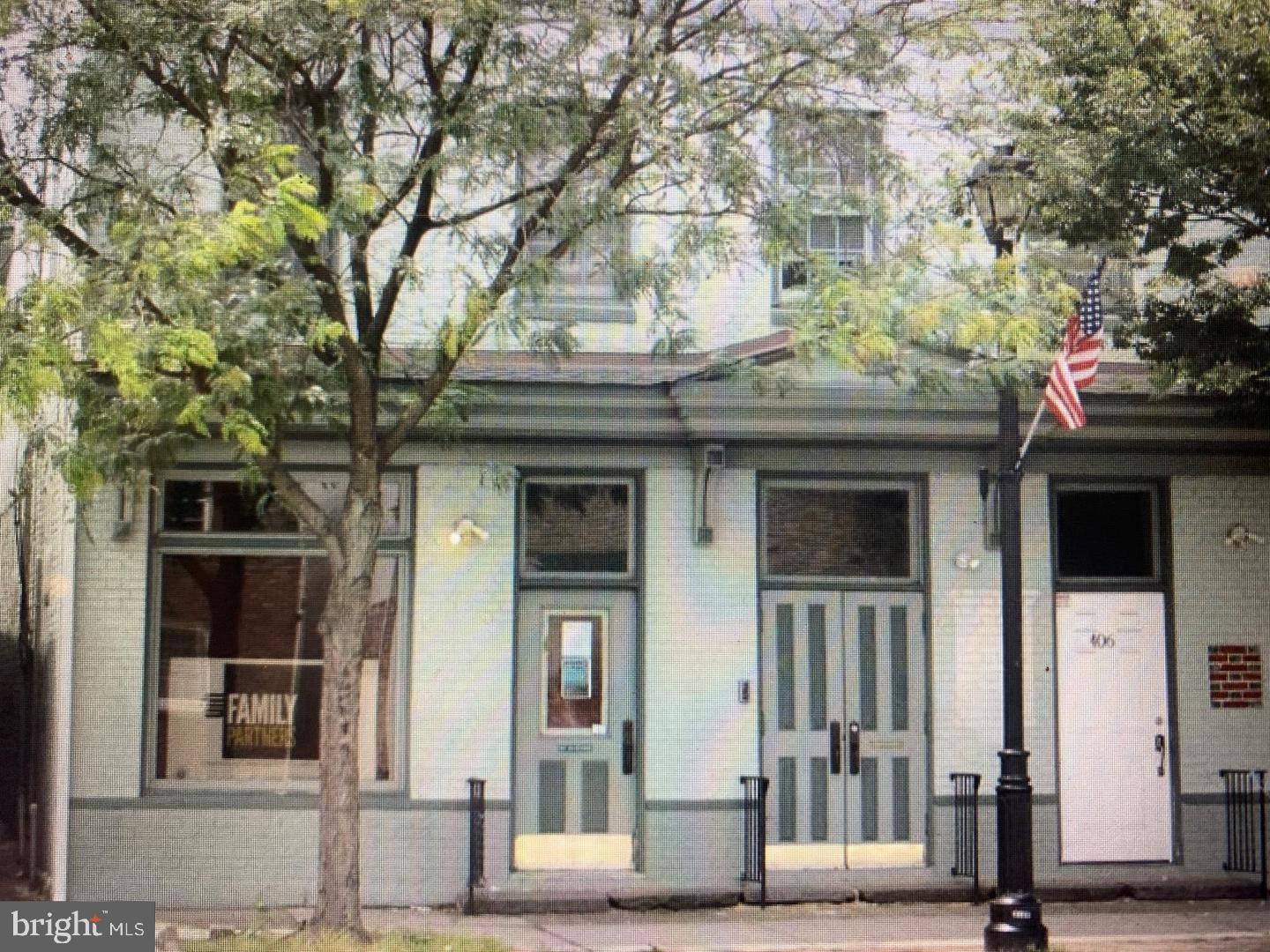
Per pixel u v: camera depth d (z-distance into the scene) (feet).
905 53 46.52
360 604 36.47
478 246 38.78
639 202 47.14
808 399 45.73
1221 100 42.16
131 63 38.27
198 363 33.30
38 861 50.11
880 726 48.01
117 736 44.52
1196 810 48.78
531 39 39.91
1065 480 49.44
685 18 42.16
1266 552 49.88
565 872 46.37
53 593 48.19
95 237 41.81
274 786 45.32
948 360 43.73
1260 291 44.37
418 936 37.47
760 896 45.42
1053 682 48.52
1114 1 43.27
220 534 45.80
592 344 47.26
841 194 40.45
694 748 46.80
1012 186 38.52
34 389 32.50
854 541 48.57
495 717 46.06
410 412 37.45
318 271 37.04
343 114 39.01
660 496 47.44
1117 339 45.34
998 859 39.06
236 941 36.40
